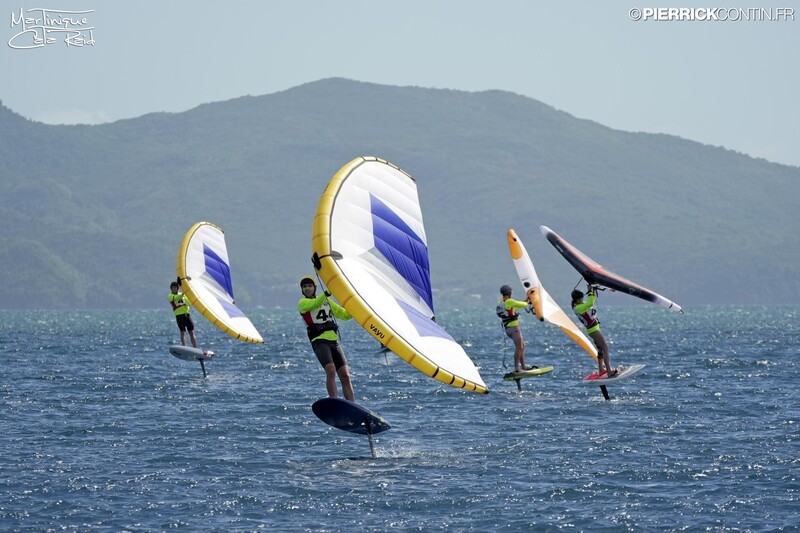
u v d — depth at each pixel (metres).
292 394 94.56
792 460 60.31
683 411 81.19
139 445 66.94
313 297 59.47
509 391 97.44
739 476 56.56
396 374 113.88
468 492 53.72
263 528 47.66
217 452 64.50
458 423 76.19
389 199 55.25
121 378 111.50
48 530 47.25
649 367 122.50
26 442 68.00
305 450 65.31
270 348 171.00
